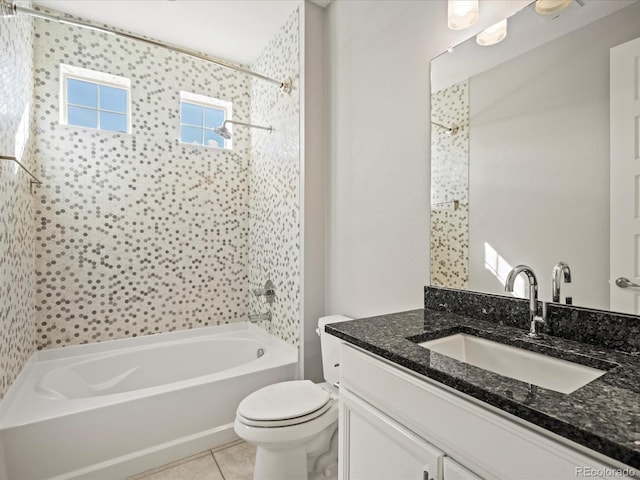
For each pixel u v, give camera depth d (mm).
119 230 2586
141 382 2500
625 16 1001
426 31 1589
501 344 1130
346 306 2113
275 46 2670
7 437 1513
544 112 1175
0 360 1590
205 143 3031
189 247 2869
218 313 3002
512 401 671
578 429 572
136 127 2652
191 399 1943
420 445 878
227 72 3047
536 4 1201
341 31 2152
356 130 2021
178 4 2324
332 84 2236
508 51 1278
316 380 2291
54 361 2318
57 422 1608
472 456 762
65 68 2432
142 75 2680
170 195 2785
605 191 1030
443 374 811
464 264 1423
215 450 1966
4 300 1652
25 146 2053
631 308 978
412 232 1652
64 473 1618
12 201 1779
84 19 2467
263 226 2869
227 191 3043
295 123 2363
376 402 1053
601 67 1045
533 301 1135
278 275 2617
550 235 1154
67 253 2408
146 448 1812
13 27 1798
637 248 971
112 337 2557
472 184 1395
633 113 981
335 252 2215
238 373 2107
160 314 2742
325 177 2314
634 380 768
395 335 1133
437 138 1534
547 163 1164
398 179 1731
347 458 1178
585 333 1051
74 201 2430
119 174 2586
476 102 1383
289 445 1494
